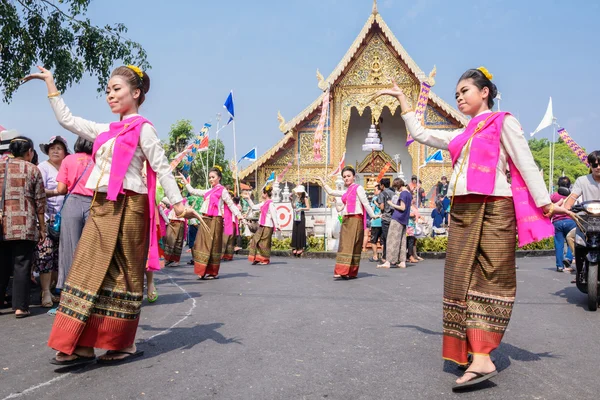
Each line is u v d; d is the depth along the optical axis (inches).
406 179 1275.8
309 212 813.9
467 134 147.9
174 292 307.7
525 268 458.3
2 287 252.8
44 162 291.0
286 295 294.4
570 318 232.2
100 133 159.8
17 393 132.2
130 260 153.0
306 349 174.4
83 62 476.4
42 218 243.3
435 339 189.0
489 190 140.3
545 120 823.7
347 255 370.9
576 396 131.3
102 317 149.9
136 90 161.3
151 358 162.7
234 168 795.4
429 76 1058.7
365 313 239.3
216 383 139.5
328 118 1122.0
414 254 545.0
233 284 346.3
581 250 263.0
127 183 152.5
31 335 197.6
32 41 447.5
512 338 193.5
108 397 129.2
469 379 134.9
